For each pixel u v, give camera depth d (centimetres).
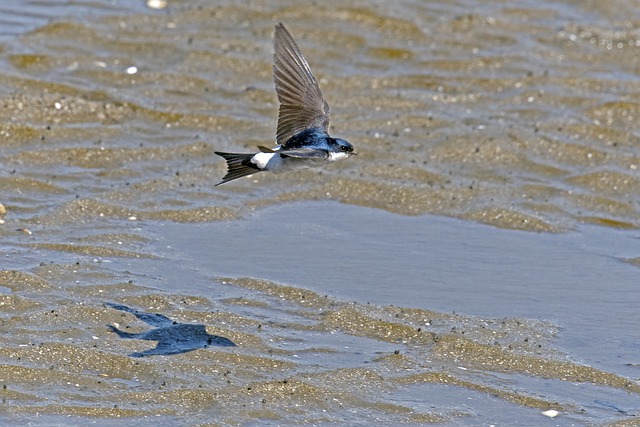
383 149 1816
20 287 1314
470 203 1672
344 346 1255
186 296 1332
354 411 1133
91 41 2153
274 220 1588
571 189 1738
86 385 1138
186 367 1180
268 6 2381
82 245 1442
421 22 2386
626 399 1188
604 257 1530
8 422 1066
